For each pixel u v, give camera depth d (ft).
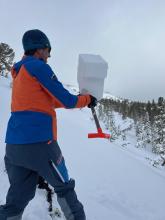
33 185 9.61
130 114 241.55
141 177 24.09
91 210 14.11
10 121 9.31
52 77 8.89
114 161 30.07
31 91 8.86
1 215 9.53
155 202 17.74
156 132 138.72
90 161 26.71
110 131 146.72
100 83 10.29
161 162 77.87
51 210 12.42
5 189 14.03
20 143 8.84
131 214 15.08
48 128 8.96
